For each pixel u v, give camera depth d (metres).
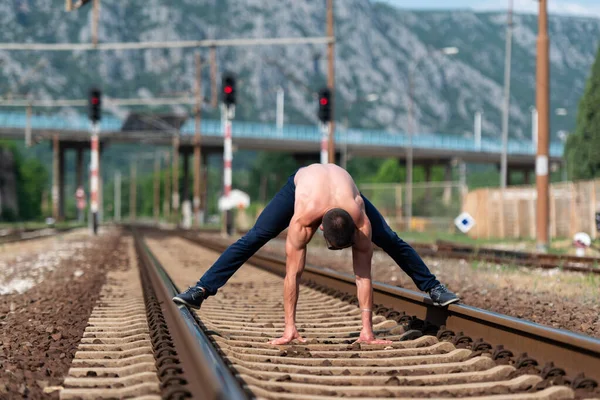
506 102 43.28
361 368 6.26
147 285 13.09
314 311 10.51
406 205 60.69
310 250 28.36
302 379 5.83
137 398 5.16
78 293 13.40
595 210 34.41
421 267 8.04
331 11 36.22
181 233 53.78
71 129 106.50
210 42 30.92
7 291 14.51
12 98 63.62
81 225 84.38
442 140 126.12
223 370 4.92
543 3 23.72
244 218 74.88
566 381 5.39
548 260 20.59
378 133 121.88
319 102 34.50
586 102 52.94
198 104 67.94
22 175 136.12
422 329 8.02
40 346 7.55
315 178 7.33
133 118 108.00
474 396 5.30
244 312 10.67
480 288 13.59
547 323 9.30
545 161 23.75
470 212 46.53
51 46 30.84
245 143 114.38
